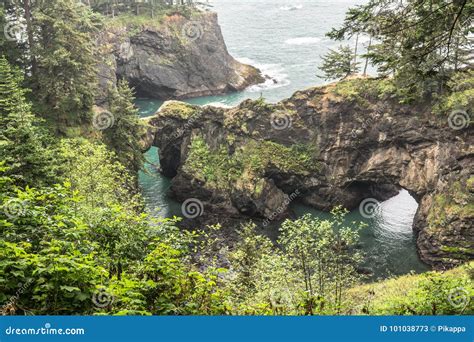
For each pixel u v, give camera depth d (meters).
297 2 161.12
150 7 104.38
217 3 168.00
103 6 102.12
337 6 153.38
